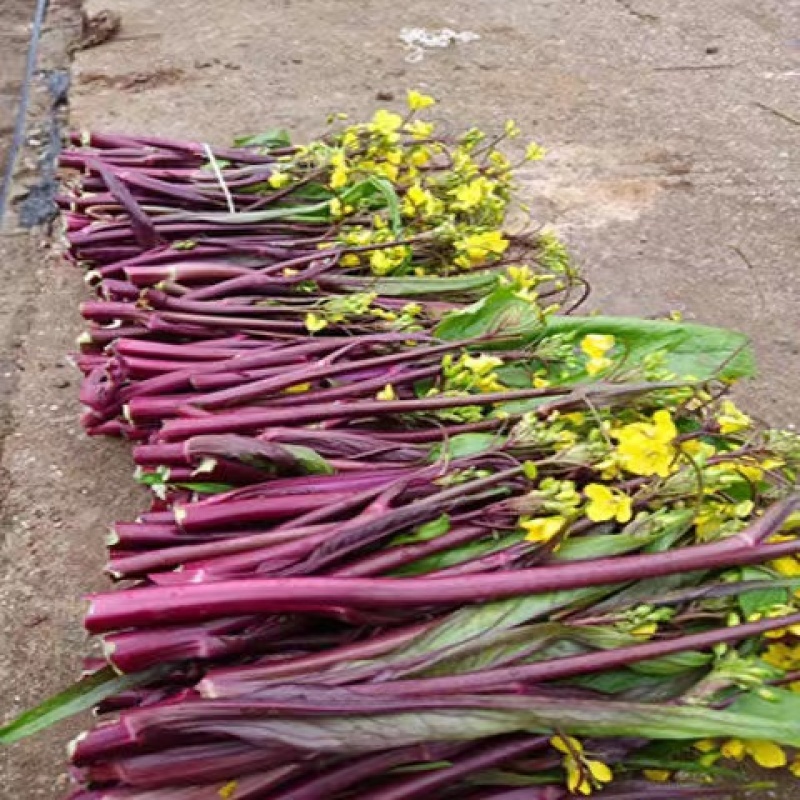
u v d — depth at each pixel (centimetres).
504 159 81
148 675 41
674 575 42
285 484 47
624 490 45
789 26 114
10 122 101
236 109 96
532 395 50
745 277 78
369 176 67
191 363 56
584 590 41
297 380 53
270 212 67
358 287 61
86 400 57
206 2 116
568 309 71
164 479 49
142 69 102
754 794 47
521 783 40
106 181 66
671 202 86
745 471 47
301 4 116
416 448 49
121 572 44
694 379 50
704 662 40
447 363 51
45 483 62
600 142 93
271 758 38
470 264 63
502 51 107
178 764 38
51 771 48
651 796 40
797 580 41
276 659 41
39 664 53
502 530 43
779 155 92
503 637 40
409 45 108
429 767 39
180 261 64
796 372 70
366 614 41
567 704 38
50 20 118
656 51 108
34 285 79
